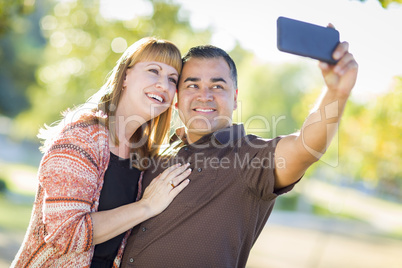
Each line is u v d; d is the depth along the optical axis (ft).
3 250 30.53
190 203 10.58
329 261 40.24
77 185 10.02
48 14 38.68
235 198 10.49
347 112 36.88
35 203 10.69
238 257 10.75
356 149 40.22
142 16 33.91
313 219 79.36
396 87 25.94
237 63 45.75
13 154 122.11
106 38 35.19
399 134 34.47
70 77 38.19
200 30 34.27
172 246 10.51
